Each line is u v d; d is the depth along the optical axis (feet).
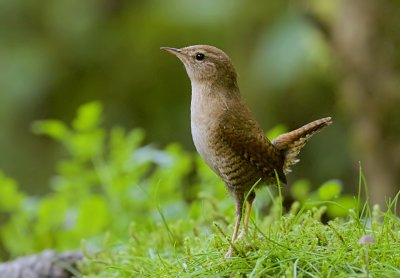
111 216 35.50
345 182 45.62
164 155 36.47
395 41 42.50
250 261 21.79
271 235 23.52
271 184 25.38
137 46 49.98
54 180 45.57
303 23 45.21
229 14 47.19
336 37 43.32
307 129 25.17
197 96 25.43
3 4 48.73
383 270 20.67
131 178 36.35
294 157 25.63
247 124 24.66
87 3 49.60
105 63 49.90
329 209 30.01
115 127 49.60
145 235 27.91
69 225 36.52
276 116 46.55
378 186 43.04
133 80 50.16
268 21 46.80
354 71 43.04
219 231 24.57
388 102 42.52
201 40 48.93
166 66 49.98
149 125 49.88
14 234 36.78
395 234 22.72
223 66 25.30
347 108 44.04
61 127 38.34
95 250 28.37
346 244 21.74
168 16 48.57
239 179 24.90
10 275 27.99
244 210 25.41
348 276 20.45
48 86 48.21
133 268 24.43
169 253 25.67
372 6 42.63
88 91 49.90
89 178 37.88
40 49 48.62
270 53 45.42
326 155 46.09
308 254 21.44
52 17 49.21
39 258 28.45
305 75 45.78
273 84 45.34
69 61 49.29
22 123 47.98
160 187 35.76
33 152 47.78
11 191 36.88
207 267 21.98
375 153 43.01
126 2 49.90
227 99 25.05
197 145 25.34
